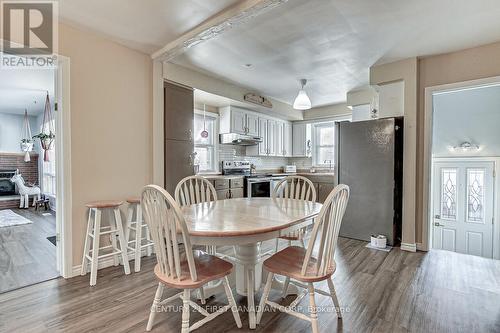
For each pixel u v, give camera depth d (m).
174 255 1.46
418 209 3.24
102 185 2.64
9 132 6.65
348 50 2.95
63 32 2.36
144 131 3.03
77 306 1.92
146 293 2.12
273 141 5.70
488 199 4.20
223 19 2.19
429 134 3.16
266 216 1.83
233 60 3.23
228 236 1.44
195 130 4.54
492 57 2.79
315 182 5.36
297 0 2.01
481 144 4.17
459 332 1.63
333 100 5.23
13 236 3.76
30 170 6.82
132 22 2.34
